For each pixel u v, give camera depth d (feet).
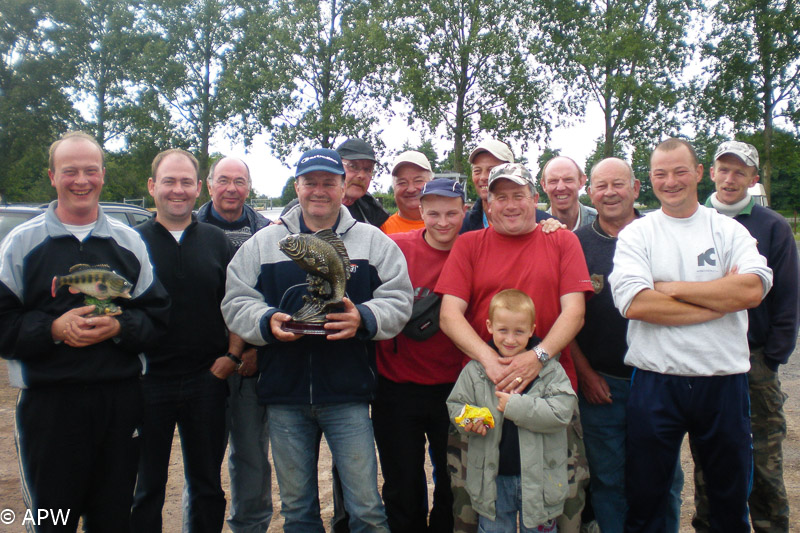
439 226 11.15
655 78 83.35
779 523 11.27
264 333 9.58
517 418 9.04
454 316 10.16
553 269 10.16
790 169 95.20
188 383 10.82
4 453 15.96
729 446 9.43
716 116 90.33
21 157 108.47
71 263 9.06
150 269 9.90
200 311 10.87
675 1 81.15
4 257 8.76
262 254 10.44
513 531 9.63
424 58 87.10
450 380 11.08
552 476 9.27
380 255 10.61
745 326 9.56
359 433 9.98
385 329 9.88
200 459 10.92
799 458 15.51
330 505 14.01
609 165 11.46
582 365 11.21
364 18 89.10
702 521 11.57
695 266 9.64
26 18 105.91
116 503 9.34
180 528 12.65
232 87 94.32
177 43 104.73
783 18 84.84
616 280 9.94
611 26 81.87
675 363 9.46
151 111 105.60
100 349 9.05
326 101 92.94
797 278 10.98
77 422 8.94
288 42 89.35
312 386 9.86
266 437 12.17
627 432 10.18
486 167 13.70
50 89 106.83
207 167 106.73
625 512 10.92
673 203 9.84
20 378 8.79
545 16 86.22
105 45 106.22
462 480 9.87
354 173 14.61
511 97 87.76
